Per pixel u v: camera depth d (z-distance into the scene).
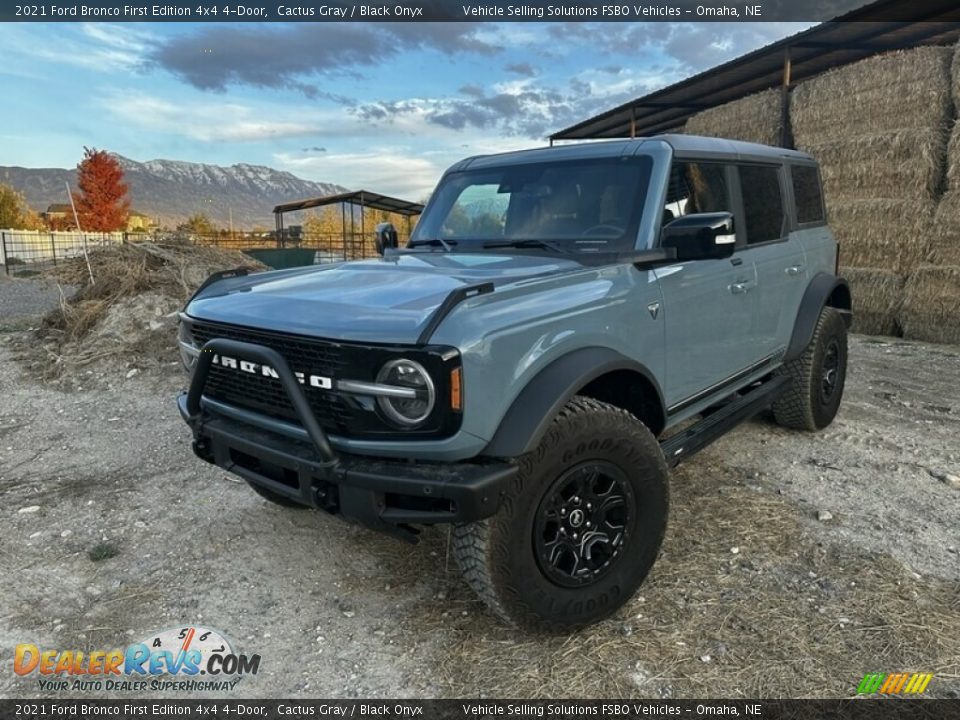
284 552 3.59
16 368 7.74
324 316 2.57
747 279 3.97
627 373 2.99
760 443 4.98
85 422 5.97
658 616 2.92
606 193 3.49
